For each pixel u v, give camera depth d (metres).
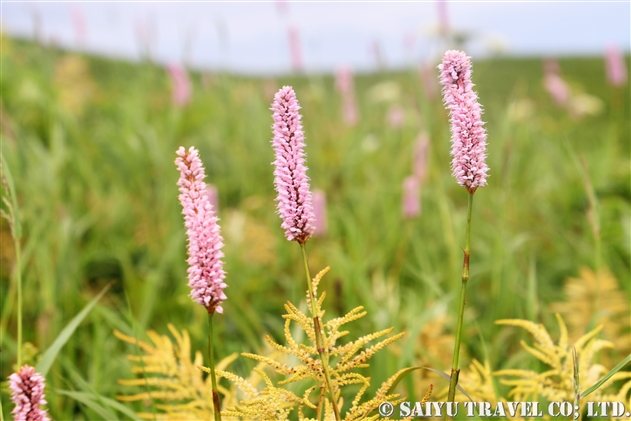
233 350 3.79
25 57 9.55
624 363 1.84
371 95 9.66
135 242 5.64
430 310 2.95
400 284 5.23
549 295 4.79
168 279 5.06
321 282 4.49
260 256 5.44
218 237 1.50
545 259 5.67
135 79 9.11
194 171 1.49
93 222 5.68
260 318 4.41
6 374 3.50
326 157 7.25
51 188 4.93
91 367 3.57
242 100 8.94
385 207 6.23
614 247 5.26
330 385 1.58
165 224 5.67
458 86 1.58
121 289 4.89
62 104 7.55
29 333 3.99
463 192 6.70
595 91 17.80
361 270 4.32
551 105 10.22
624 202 5.75
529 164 7.81
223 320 4.29
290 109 1.48
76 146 6.57
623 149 8.41
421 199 6.34
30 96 7.11
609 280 4.00
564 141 3.22
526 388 2.41
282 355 2.83
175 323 4.19
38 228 4.29
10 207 2.30
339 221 6.24
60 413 3.03
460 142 1.59
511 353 3.99
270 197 6.94
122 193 6.15
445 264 5.48
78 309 4.23
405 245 5.35
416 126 6.46
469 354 3.92
